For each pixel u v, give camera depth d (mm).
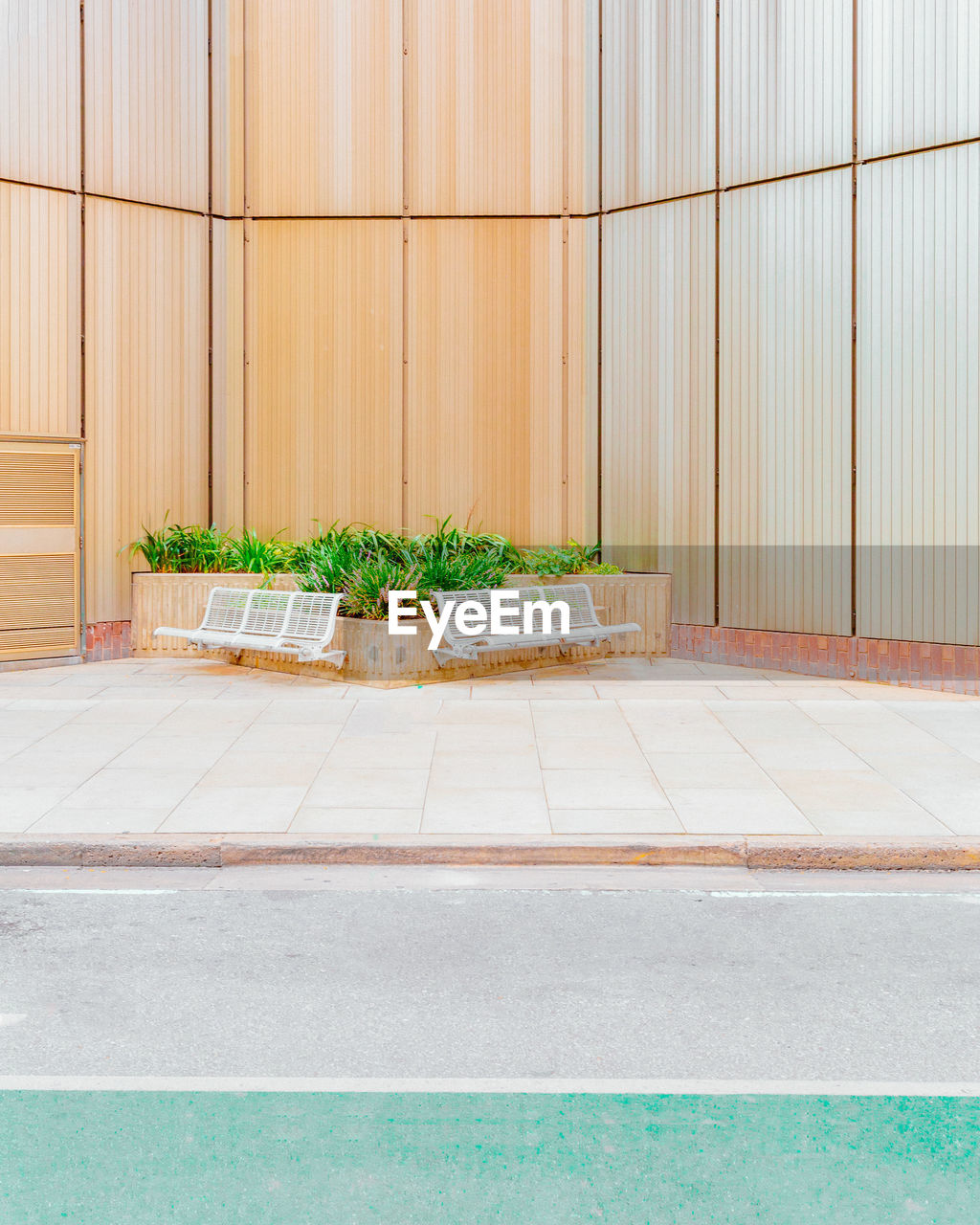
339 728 10109
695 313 14422
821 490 13406
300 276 15797
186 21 15164
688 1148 3703
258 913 5988
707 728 10133
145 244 14883
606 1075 4211
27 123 13781
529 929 5754
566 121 15422
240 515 15984
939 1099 4031
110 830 7027
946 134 12289
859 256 12977
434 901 6188
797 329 13516
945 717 10688
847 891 6359
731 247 14047
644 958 5371
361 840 6836
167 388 15156
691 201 14375
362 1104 3986
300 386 15875
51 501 14016
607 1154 3668
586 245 15484
